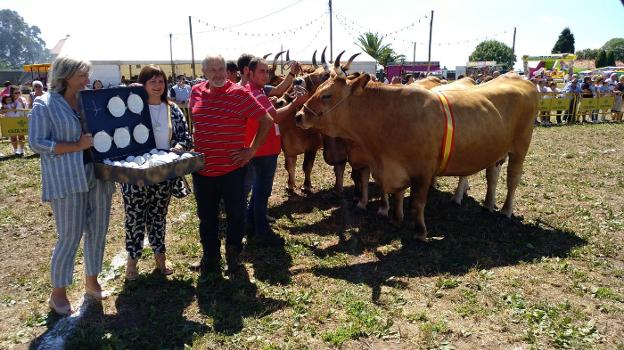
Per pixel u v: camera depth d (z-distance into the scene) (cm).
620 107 1891
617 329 387
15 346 375
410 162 552
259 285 468
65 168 372
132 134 424
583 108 1841
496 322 398
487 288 455
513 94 629
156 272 494
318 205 746
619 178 884
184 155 414
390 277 483
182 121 466
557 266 505
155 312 418
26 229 647
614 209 702
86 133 382
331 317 409
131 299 442
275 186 869
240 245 497
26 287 476
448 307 424
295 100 555
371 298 440
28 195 820
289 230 634
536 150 1195
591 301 432
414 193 564
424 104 541
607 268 504
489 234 605
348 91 547
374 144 565
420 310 418
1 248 580
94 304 432
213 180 458
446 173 590
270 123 448
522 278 477
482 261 520
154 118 438
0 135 1318
